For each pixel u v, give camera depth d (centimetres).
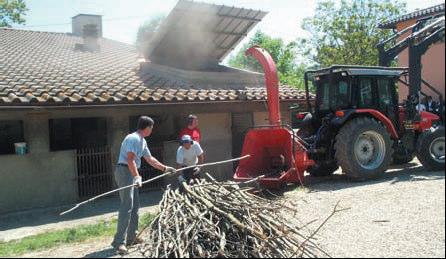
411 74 1065
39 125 922
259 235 515
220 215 554
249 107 1159
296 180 886
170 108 1050
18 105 830
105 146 1043
